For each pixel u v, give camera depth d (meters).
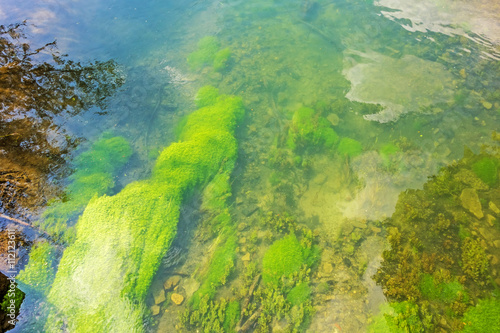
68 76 3.37
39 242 2.43
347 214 2.64
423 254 2.40
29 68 3.38
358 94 3.28
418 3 3.96
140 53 3.66
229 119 3.11
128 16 4.05
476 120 3.01
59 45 3.63
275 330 2.21
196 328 2.23
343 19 3.97
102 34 3.82
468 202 2.60
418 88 3.25
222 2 4.31
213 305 2.29
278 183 2.81
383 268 2.40
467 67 3.33
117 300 2.27
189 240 2.54
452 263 2.38
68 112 3.13
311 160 2.93
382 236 2.53
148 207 2.60
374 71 3.44
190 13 4.15
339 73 3.46
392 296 2.29
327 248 2.51
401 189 2.73
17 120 3.01
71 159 2.85
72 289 2.28
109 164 2.85
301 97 3.31
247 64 3.59
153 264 2.41
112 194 2.71
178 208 2.65
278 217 2.64
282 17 4.09
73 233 2.48
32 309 2.20
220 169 2.85
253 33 3.90
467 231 2.49
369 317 2.23
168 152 2.88
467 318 2.17
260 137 3.07
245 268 2.46
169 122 3.14
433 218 2.57
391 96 3.23
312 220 2.64
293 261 2.43
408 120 3.07
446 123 3.02
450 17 3.76
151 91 3.34
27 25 3.75
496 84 3.19
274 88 3.38
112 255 2.40
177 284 2.39
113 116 3.15
